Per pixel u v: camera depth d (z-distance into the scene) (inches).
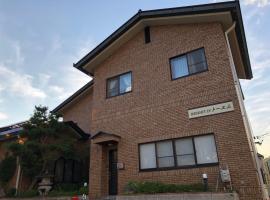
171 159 434.0
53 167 597.6
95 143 518.9
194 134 422.0
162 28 533.0
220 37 452.8
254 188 351.6
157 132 462.3
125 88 542.3
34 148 530.0
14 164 569.0
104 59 599.5
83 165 647.1
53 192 529.3
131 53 558.9
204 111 425.1
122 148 494.3
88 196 492.7
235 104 400.8
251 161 364.2
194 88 448.1
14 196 523.5
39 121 569.9
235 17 451.8
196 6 462.0
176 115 451.5
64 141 593.0
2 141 622.2
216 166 388.2
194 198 343.9
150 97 494.0
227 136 392.5
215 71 436.8
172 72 487.5
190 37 488.1
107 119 538.3
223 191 346.9
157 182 418.0
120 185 470.3
